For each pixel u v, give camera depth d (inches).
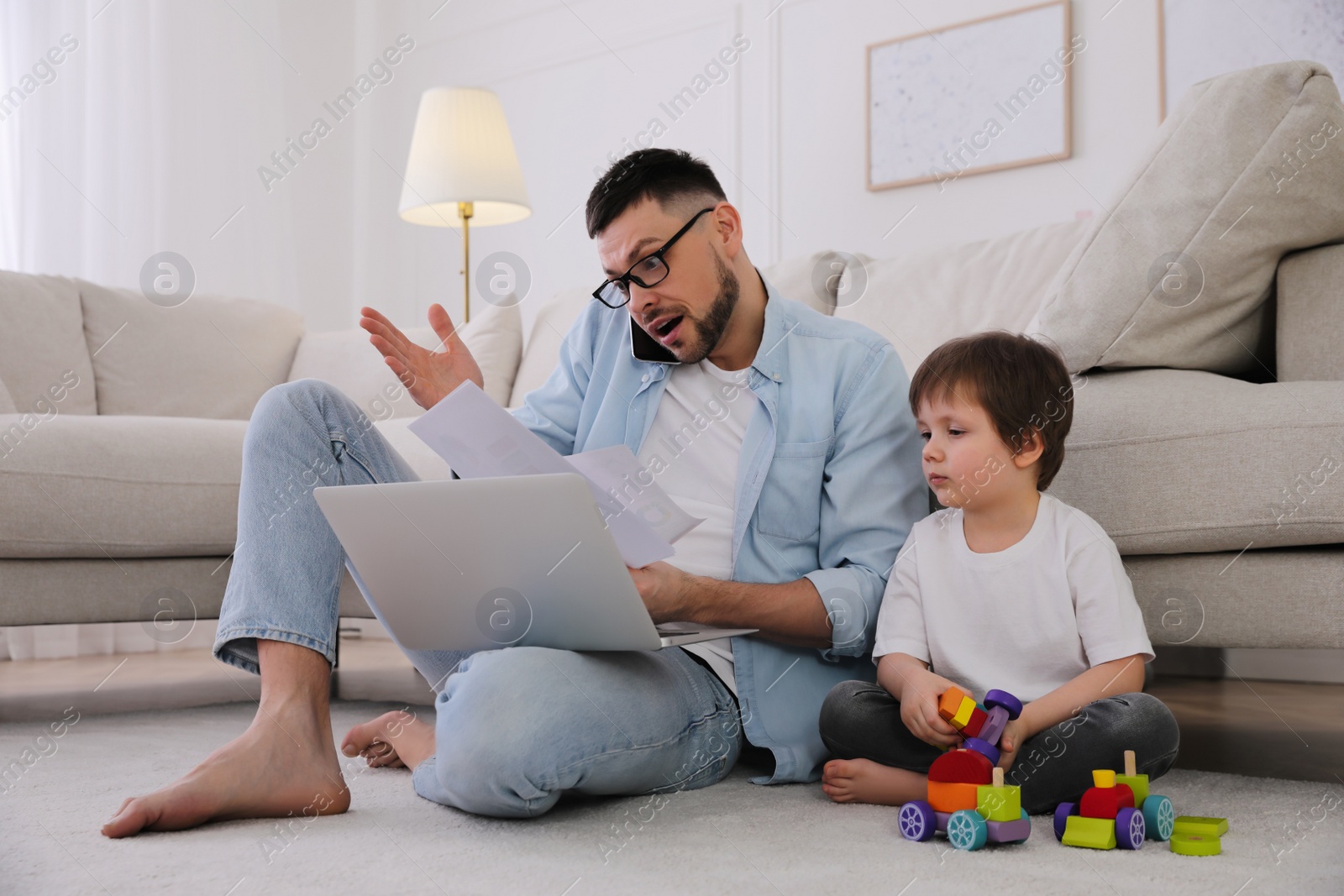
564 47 154.7
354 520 38.5
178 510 69.4
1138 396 50.1
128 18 139.4
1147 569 48.4
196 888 29.3
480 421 36.9
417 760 46.2
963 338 46.4
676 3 145.9
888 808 40.4
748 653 45.0
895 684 42.6
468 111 121.0
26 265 129.7
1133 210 53.7
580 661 38.1
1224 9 112.6
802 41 137.9
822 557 47.6
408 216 131.2
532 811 36.9
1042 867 32.3
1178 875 31.3
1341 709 71.2
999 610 43.7
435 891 29.1
